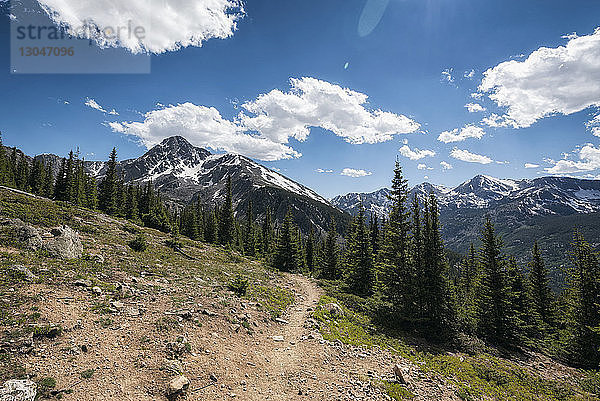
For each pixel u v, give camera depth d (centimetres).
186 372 1058
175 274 2314
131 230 3934
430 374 1528
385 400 1148
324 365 1403
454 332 2464
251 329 1639
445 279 2739
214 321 1555
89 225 3291
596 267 3000
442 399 1257
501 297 2920
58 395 796
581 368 2489
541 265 3881
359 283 4003
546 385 1741
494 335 2811
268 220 9212
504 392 1493
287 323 1967
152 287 1809
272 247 7775
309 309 2373
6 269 1416
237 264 4166
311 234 8238
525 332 2950
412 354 1858
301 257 7131
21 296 1224
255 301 2202
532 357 2553
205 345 1285
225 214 8388
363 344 1812
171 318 1407
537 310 3741
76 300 1345
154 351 1123
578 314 2936
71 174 6969
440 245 2789
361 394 1164
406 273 2841
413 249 2883
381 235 3847
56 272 1590
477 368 1778
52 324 1090
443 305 2619
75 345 1025
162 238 4409
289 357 1431
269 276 3903
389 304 2923
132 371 984
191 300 1738
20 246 1823
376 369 1455
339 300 3138
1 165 6419
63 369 902
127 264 2216
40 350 947
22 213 2762
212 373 1104
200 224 9069
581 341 2761
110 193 7206
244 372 1188
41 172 8144
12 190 3994
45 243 1931
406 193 3070
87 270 1789
